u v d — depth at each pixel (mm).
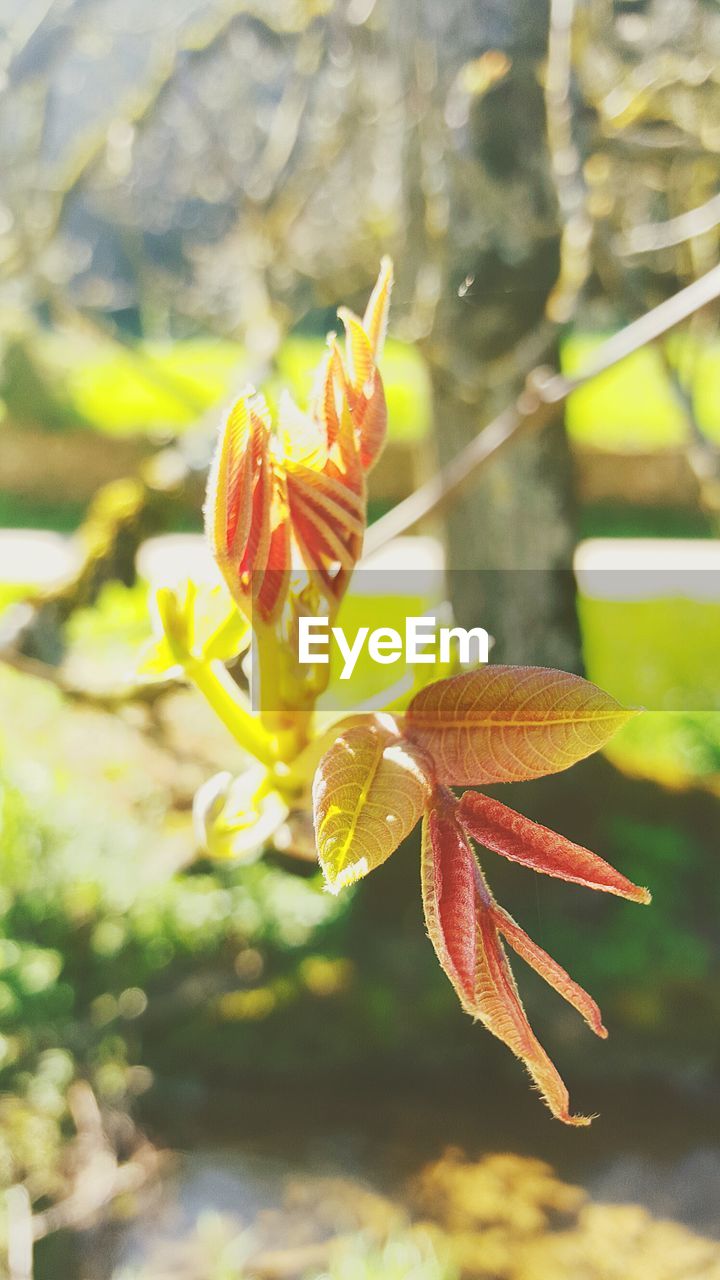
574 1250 2334
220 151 1697
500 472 2717
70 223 2793
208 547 418
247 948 2762
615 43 1697
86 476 6879
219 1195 2416
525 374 1841
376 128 1854
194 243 2725
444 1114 2686
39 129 1692
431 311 1817
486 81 1550
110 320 3078
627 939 2840
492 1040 2779
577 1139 2602
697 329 1701
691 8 1656
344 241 2285
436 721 408
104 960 2578
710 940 2877
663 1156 2551
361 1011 2758
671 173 1875
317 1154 2525
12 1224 2145
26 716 1523
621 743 3404
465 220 1886
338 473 435
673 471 6297
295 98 1665
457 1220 2412
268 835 447
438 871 395
